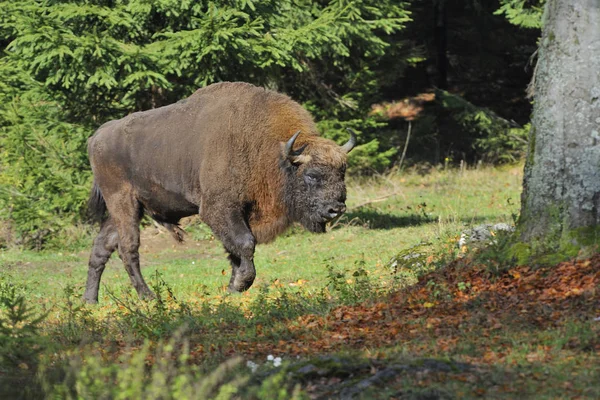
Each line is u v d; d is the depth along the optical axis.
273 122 32.19
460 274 26.36
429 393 16.94
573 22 25.75
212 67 48.59
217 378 17.73
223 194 32.00
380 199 58.62
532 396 16.69
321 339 22.27
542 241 26.03
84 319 26.75
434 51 87.12
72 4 47.25
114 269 44.81
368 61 63.81
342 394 17.59
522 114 86.12
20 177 49.94
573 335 20.08
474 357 19.45
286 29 49.50
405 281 29.56
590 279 23.53
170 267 43.72
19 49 46.53
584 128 25.56
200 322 25.56
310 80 61.62
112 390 16.83
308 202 31.66
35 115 50.59
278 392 16.98
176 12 47.25
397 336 21.66
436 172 71.50
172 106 34.06
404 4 57.44
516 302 23.17
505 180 67.75
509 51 87.88
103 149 34.72
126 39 49.44
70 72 46.34
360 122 63.62
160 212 34.78
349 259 41.66
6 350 19.95
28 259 47.44
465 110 75.75
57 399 17.38
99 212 35.81
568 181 25.75
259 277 38.44
